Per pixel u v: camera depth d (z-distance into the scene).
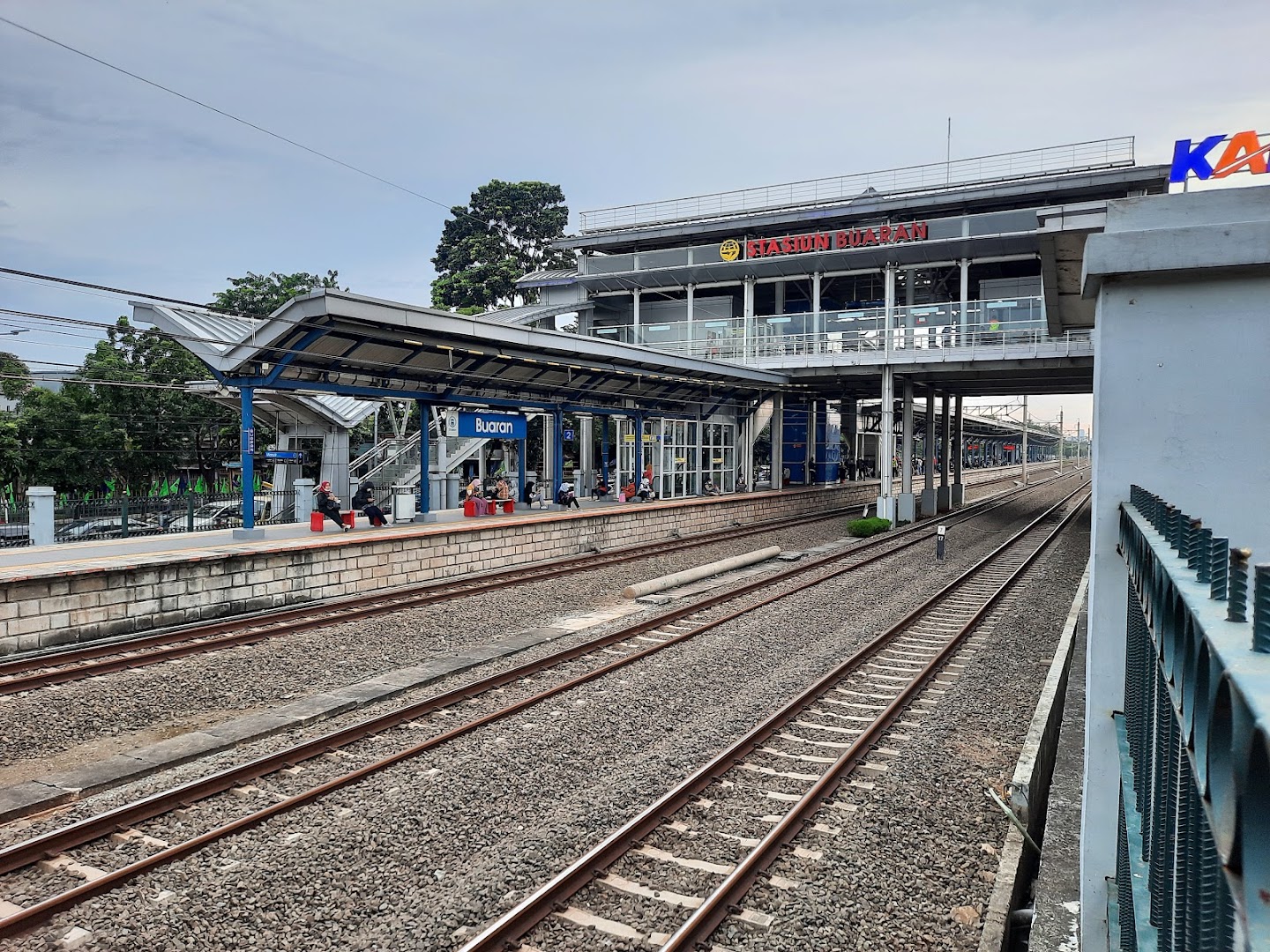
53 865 5.86
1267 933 0.84
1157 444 3.88
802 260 34.16
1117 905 3.82
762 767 7.95
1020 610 15.39
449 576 18.64
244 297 41.69
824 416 46.25
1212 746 1.21
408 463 30.97
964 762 7.98
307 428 28.06
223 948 4.97
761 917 5.37
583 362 23.34
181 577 13.37
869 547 25.20
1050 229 9.72
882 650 12.47
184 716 9.19
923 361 30.09
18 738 8.29
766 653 12.05
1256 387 3.73
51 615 11.76
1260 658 1.09
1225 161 17.47
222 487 34.91
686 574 18.66
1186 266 3.67
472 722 8.74
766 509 33.47
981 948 4.84
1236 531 3.78
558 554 22.00
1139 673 2.96
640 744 8.45
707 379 29.45
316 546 15.55
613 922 5.30
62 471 27.31
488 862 5.96
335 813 6.74
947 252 31.84
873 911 5.43
